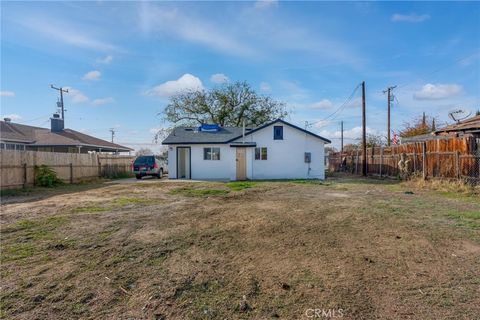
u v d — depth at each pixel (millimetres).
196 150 20422
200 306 3045
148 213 7660
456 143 11922
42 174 14648
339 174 24734
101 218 7066
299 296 3203
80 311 2955
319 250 4629
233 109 31219
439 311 2852
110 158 22609
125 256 4457
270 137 19578
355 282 3494
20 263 4191
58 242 5145
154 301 3141
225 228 6035
